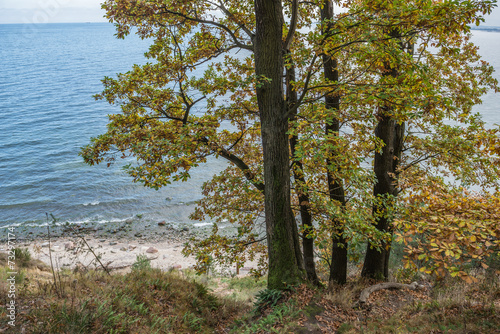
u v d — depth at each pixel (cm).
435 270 479
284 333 614
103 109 7531
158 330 661
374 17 788
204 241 1160
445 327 568
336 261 1128
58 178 3866
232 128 4678
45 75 12162
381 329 629
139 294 802
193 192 3538
